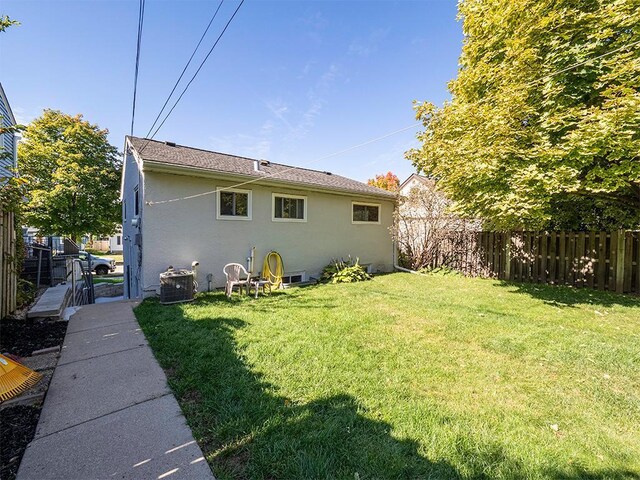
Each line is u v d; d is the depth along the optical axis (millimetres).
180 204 6336
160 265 6113
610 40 5223
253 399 2322
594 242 6883
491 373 2854
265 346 3389
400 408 2229
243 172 7316
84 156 16594
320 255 8969
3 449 1846
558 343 3590
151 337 3748
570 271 7266
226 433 1960
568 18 5215
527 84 5211
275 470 1647
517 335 3875
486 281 8367
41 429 2031
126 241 9898
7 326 4031
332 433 1936
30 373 2193
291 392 2441
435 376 2775
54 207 15047
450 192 6707
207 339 3592
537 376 2809
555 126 5312
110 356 3213
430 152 6980
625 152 4730
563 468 1683
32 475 1641
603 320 4594
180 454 1799
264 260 7609
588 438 1952
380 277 9320
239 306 5371
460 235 9734
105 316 4688
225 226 6973
